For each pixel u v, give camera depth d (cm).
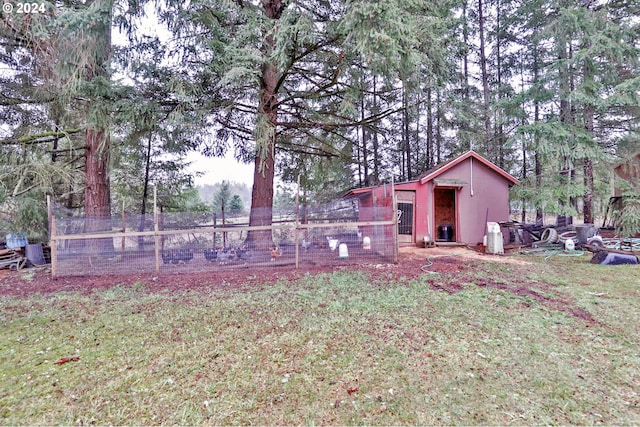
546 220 1736
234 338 334
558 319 375
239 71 584
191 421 210
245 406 225
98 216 719
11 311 431
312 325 364
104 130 682
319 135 1126
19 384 252
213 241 708
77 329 365
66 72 537
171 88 647
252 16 656
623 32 896
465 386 245
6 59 625
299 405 226
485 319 377
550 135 948
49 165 738
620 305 423
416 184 1071
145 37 655
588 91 934
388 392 239
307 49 695
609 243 953
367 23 498
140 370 273
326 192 1591
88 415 217
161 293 510
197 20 643
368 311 406
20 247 802
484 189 1091
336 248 731
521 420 208
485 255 852
